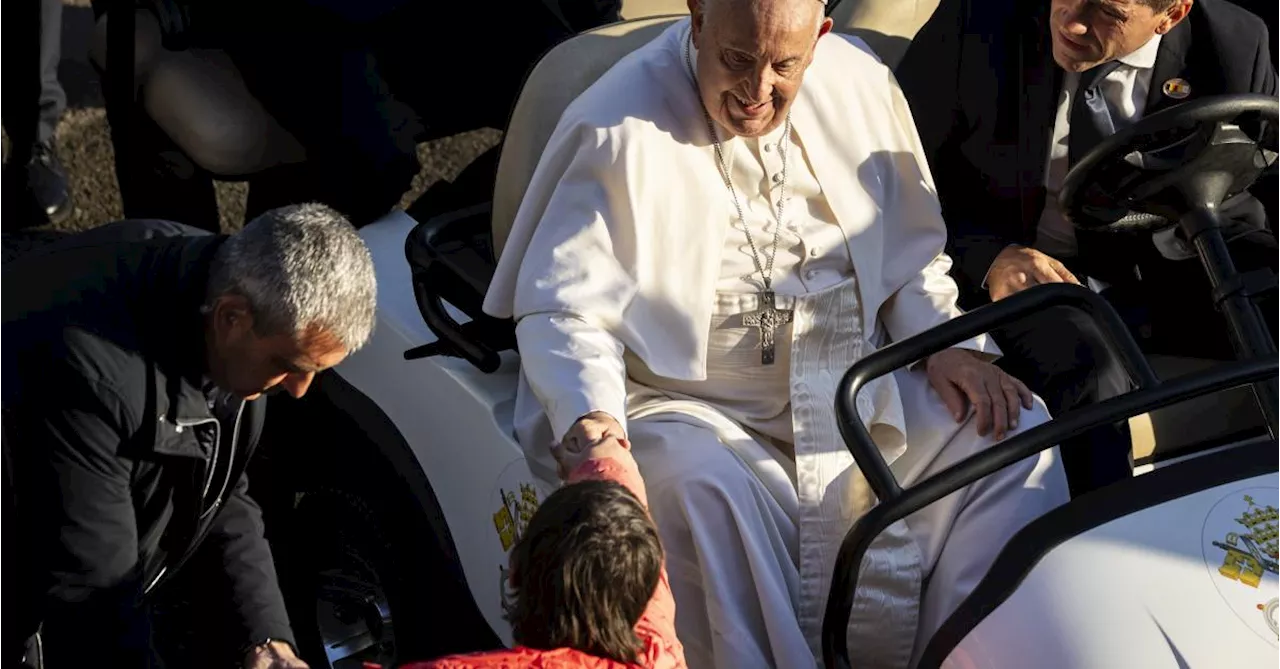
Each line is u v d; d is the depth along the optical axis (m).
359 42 14.61
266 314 8.66
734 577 10.44
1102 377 11.83
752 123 10.73
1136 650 8.62
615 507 7.79
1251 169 11.20
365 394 13.12
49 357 8.70
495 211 12.00
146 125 15.34
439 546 12.67
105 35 15.36
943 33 13.45
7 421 8.73
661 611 8.43
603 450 9.88
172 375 8.99
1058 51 12.63
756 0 10.13
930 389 11.63
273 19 14.58
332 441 13.64
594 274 10.93
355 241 8.98
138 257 9.16
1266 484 9.39
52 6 18.42
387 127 14.76
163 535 10.00
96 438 8.77
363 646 13.95
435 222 12.51
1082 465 11.65
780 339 11.37
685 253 11.15
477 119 15.80
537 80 11.81
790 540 10.98
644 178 11.02
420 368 12.51
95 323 8.81
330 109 14.62
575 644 7.73
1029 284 12.27
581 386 10.35
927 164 12.98
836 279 11.59
